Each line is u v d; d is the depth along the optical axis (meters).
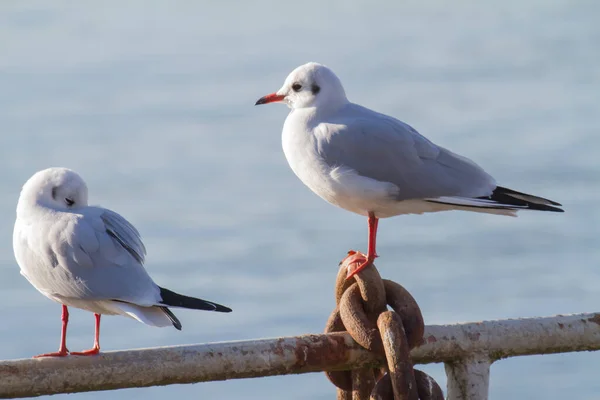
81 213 9.67
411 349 7.98
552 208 11.95
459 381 8.15
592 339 8.15
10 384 7.23
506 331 8.08
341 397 8.82
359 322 7.95
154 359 7.44
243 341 7.73
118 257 9.43
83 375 7.32
